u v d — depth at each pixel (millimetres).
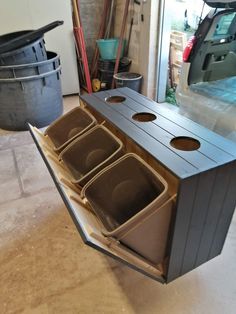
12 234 1382
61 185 965
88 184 913
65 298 1075
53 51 2969
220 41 1703
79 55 3281
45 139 1327
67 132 1325
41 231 1396
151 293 1085
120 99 1392
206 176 800
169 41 2734
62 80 3236
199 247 1055
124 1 3041
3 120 2422
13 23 2764
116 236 815
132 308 1032
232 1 1383
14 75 2180
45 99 2420
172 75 3098
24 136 2373
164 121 1106
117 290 1100
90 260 1230
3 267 1210
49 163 1080
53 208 1547
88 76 3281
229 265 1188
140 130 1030
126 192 915
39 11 2797
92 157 1092
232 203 994
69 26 2992
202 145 923
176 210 828
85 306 1045
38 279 1154
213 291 1085
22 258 1251
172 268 1037
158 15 2566
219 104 1687
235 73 1997
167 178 859
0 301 1075
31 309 1042
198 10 2709
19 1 2680
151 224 849
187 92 1885
